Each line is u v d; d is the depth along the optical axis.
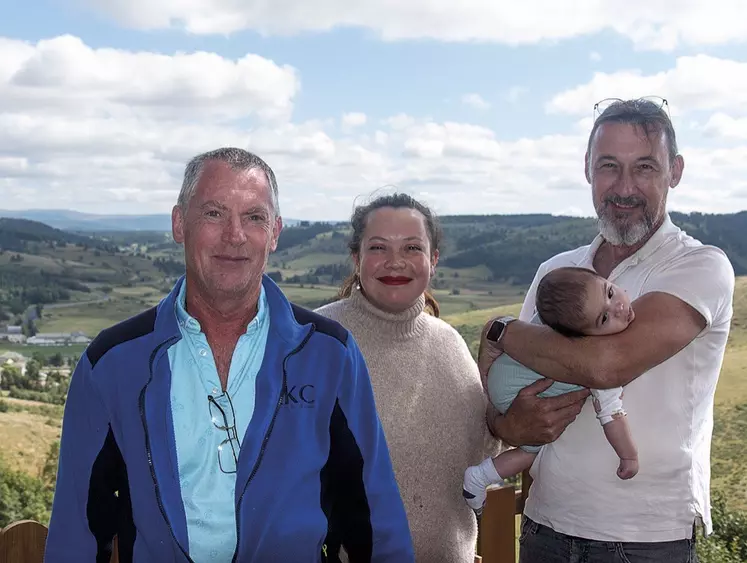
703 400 2.42
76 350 101.00
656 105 2.53
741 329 40.41
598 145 2.55
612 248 2.65
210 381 1.92
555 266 2.90
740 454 23.88
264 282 2.12
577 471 2.46
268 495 1.86
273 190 2.03
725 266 2.35
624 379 2.24
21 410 46.25
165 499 1.81
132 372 1.89
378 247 2.54
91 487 1.88
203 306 1.98
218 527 1.84
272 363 1.97
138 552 1.85
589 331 2.29
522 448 2.60
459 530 2.62
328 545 2.07
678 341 2.23
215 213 1.92
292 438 1.92
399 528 2.10
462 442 2.64
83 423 1.89
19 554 2.16
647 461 2.36
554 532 2.56
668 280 2.33
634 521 2.38
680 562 2.40
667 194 2.51
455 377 2.67
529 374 2.50
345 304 2.69
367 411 2.10
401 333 2.59
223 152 2.00
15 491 28.17
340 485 2.07
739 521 6.82
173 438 1.86
